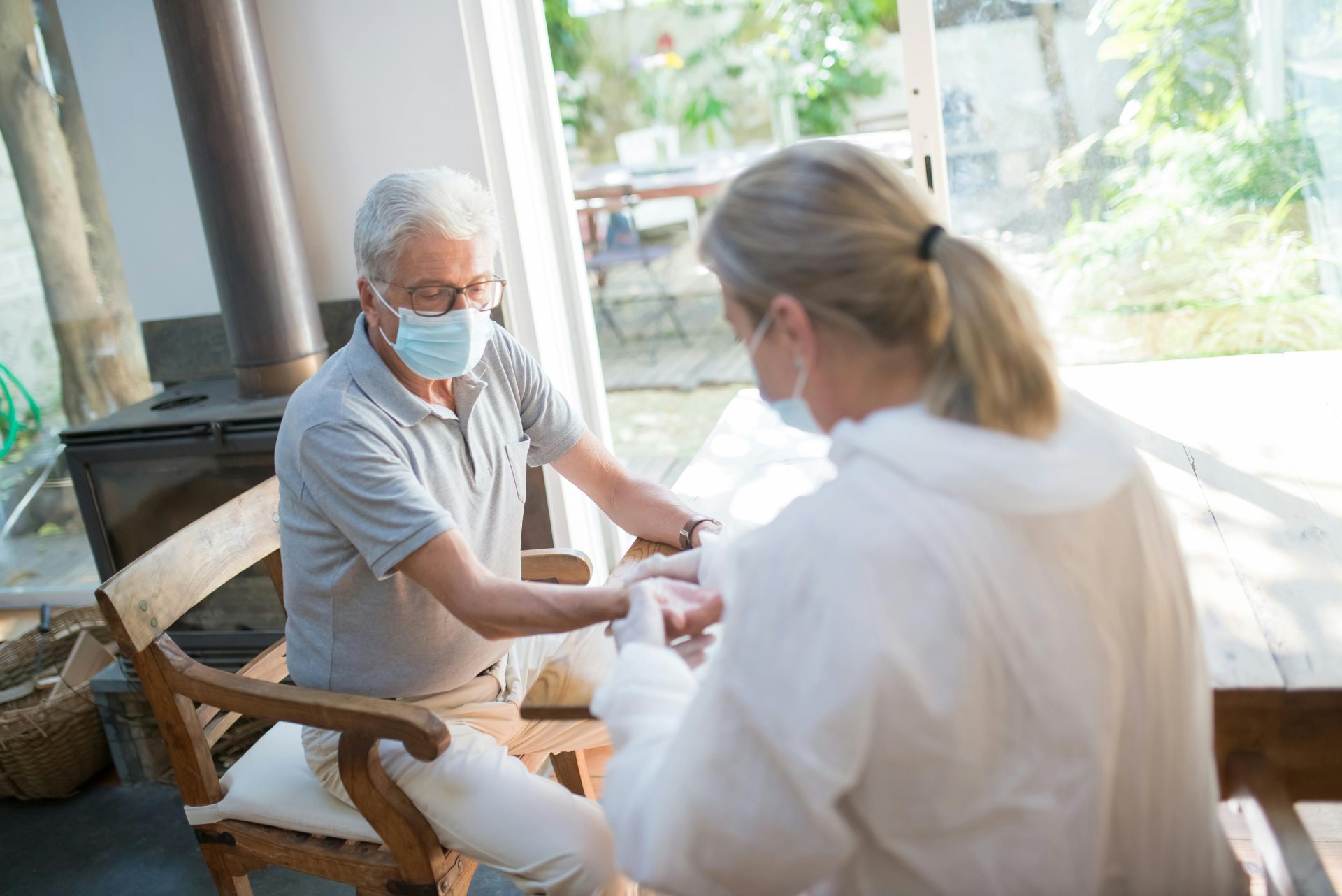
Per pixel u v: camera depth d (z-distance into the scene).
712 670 0.82
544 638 1.79
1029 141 2.47
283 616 2.65
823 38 6.04
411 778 1.43
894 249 0.81
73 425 3.21
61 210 3.01
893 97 6.12
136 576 1.48
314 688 1.52
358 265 1.45
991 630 0.76
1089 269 2.54
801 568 0.77
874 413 0.85
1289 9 2.28
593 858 1.39
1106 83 2.40
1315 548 1.33
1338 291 2.42
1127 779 0.85
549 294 2.62
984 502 0.77
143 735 2.47
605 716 0.97
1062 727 0.78
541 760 1.72
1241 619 1.20
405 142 2.47
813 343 0.84
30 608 3.32
